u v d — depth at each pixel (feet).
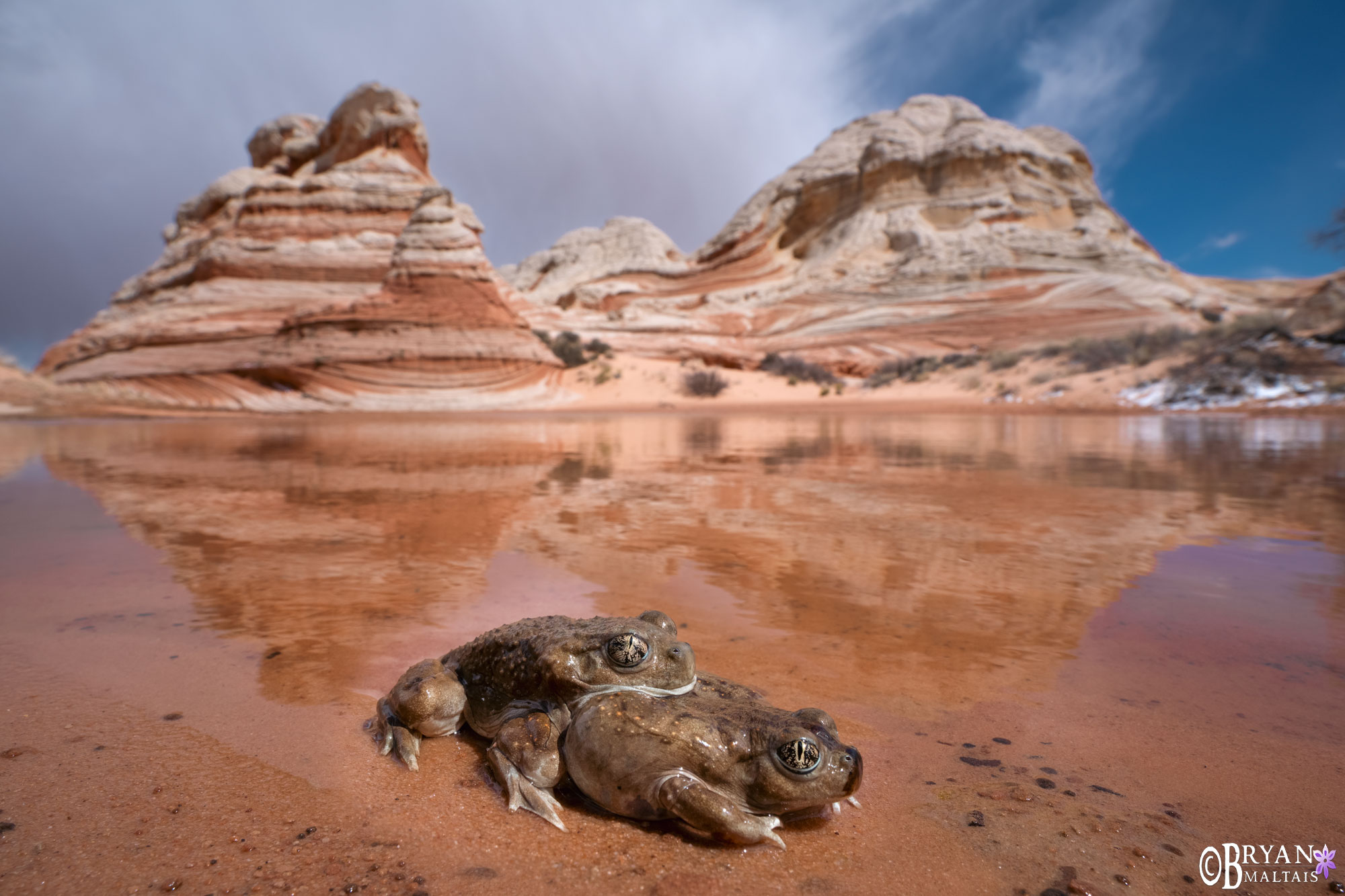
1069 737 0.53
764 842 0.42
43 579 0.92
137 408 7.52
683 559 1.03
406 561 1.02
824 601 0.83
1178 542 1.14
